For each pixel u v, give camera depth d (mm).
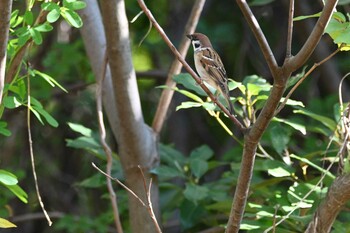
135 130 9898
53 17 7488
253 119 8625
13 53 7863
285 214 8859
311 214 8688
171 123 18219
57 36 17250
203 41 9836
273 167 9336
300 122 10922
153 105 17844
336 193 7680
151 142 10250
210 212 11352
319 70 17203
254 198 10102
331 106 13688
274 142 9672
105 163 12539
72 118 18078
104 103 10750
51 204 18094
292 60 6590
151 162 10211
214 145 18266
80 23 7621
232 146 16844
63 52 16234
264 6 17938
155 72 17172
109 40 9453
